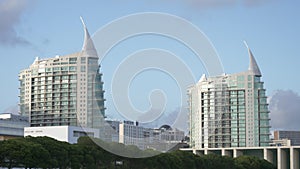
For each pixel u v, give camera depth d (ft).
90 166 305.53
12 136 529.04
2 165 275.18
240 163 481.46
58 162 291.17
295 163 625.41
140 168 313.73
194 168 391.45
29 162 273.13
